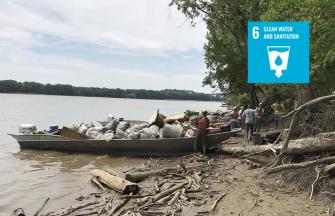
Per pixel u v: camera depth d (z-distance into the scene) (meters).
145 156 17.58
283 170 10.97
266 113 28.84
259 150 14.20
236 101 43.38
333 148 10.67
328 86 12.84
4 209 10.20
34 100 146.75
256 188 10.73
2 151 20.30
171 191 10.54
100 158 17.59
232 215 8.63
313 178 10.31
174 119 20.16
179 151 17.27
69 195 11.37
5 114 58.78
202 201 9.65
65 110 80.12
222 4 30.05
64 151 19.16
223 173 12.71
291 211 8.78
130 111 90.81
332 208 8.83
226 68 32.06
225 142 19.98
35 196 11.38
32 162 17.06
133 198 10.37
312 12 11.27
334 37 11.20
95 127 20.22
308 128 12.37
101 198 10.65
